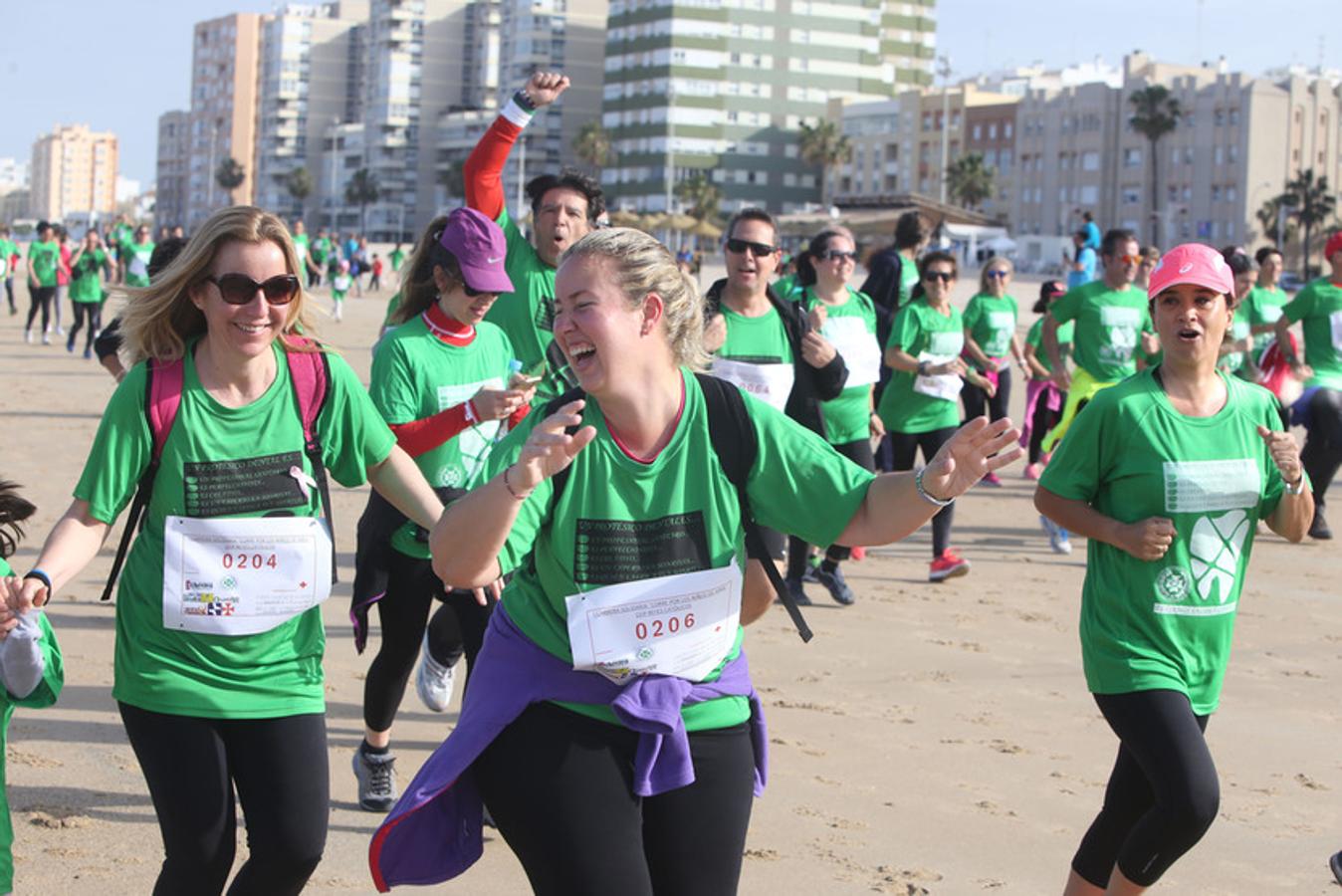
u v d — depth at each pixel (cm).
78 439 1469
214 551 370
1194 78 11769
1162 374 443
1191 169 11681
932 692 741
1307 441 1193
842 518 332
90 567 944
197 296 368
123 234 2934
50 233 2553
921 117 13762
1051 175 12581
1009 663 802
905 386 1017
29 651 345
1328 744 679
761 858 517
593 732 321
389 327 555
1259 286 1394
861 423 904
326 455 389
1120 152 12100
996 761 636
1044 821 564
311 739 370
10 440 1439
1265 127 11388
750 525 339
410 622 535
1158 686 411
